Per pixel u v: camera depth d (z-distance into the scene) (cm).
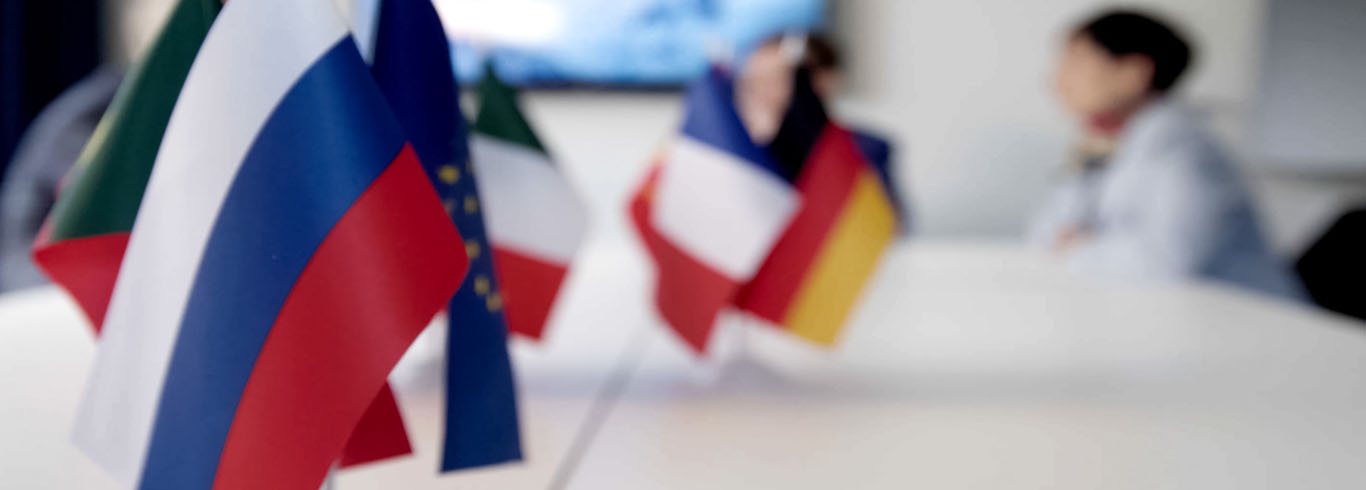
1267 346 90
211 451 35
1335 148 267
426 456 53
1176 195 164
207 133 35
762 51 118
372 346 36
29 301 112
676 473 51
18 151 255
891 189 182
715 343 86
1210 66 274
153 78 41
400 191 36
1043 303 120
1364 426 61
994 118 277
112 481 48
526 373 77
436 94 45
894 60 277
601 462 53
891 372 78
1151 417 63
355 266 36
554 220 72
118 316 36
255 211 35
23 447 54
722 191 74
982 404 67
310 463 35
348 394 36
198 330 35
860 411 65
